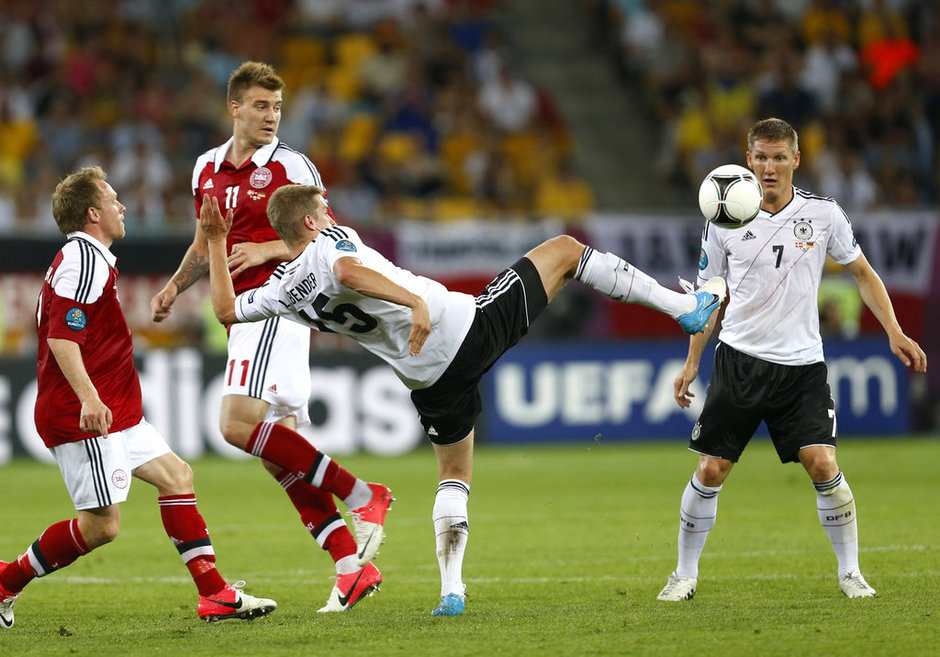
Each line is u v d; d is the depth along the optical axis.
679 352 58.81
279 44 80.88
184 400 53.31
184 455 53.25
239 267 23.03
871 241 61.28
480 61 82.56
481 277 59.31
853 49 84.56
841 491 21.84
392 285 18.91
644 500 39.78
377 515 21.66
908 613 19.91
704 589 23.53
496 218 70.88
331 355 54.41
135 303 54.97
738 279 22.28
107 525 20.67
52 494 42.69
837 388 59.38
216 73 77.94
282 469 22.19
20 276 54.06
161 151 71.25
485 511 37.59
